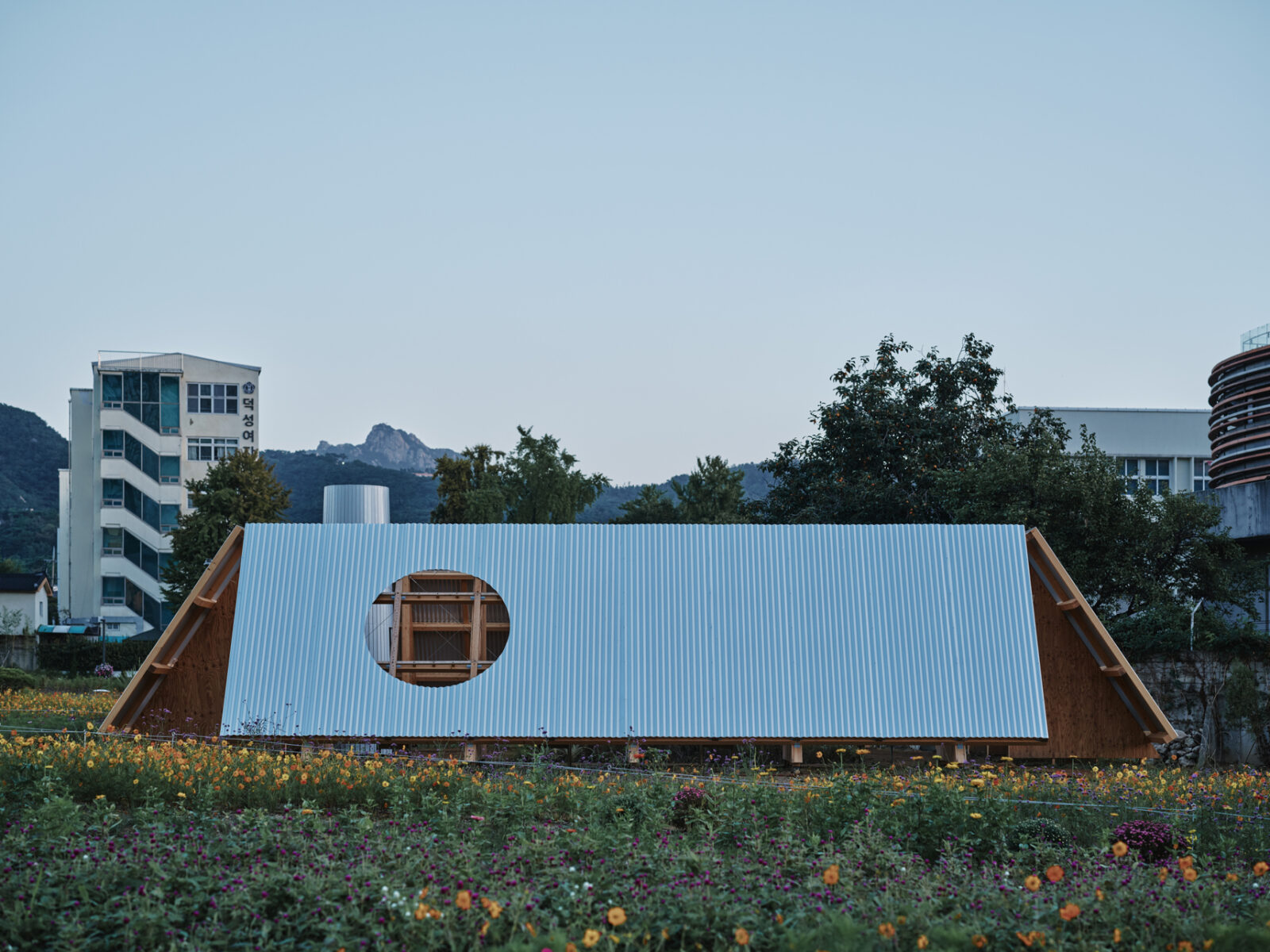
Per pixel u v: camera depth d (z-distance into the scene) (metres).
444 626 20.16
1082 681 19.31
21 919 6.80
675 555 19.33
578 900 7.36
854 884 8.06
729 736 17.61
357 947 6.63
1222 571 24.81
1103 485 25.16
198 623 18.97
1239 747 21.36
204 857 8.28
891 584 19.05
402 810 11.47
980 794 11.57
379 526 19.39
